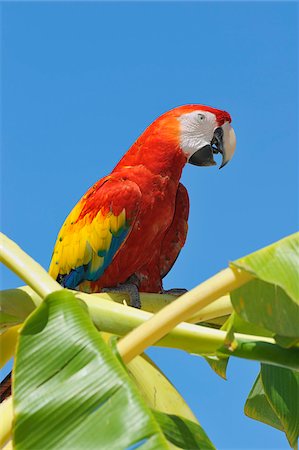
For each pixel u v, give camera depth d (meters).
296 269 2.91
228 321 3.50
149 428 2.58
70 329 2.91
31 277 3.25
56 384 2.79
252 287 3.03
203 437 3.11
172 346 3.38
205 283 2.97
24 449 2.68
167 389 3.79
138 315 3.44
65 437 2.67
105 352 2.86
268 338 3.37
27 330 2.91
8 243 3.40
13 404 2.75
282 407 3.97
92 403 2.71
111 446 2.57
